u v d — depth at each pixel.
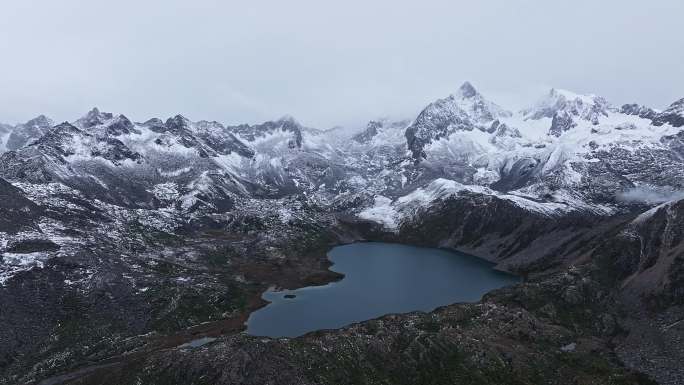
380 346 181.75
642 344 197.00
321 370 165.88
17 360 191.75
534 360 180.50
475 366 175.25
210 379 157.50
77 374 186.12
